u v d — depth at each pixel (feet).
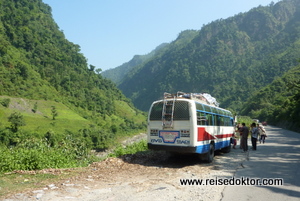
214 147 35.29
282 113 205.05
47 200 15.11
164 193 17.12
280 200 16.26
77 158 37.17
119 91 628.28
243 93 598.75
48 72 433.07
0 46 366.02
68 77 453.58
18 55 406.21
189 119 28.53
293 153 40.16
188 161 32.89
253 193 17.69
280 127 194.59
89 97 435.12
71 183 19.24
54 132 189.06
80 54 596.29
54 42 542.57
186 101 29.09
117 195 16.46
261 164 29.60
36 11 590.14
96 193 16.80
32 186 17.98
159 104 31.01
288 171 25.39
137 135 309.22
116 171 24.77
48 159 26.68
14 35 435.94
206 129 32.30
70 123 261.24
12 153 26.30
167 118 29.81
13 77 336.90
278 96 347.36
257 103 376.48
